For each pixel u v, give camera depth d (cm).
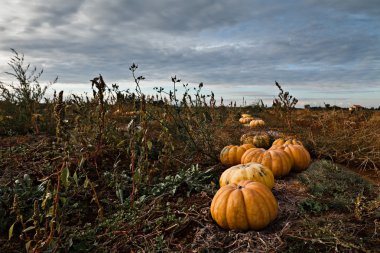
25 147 216
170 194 162
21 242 127
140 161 161
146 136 162
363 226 123
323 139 255
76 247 121
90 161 190
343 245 106
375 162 220
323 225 122
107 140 199
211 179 186
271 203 125
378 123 304
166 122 218
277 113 425
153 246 117
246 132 314
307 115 429
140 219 136
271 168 180
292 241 113
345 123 304
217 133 272
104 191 166
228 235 119
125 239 125
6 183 163
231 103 459
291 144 216
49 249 114
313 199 146
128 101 239
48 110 279
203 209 140
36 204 108
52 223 110
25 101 279
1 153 202
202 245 113
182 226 129
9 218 138
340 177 176
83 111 209
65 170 111
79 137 191
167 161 191
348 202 142
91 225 140
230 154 208
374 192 161
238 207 121
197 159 213
